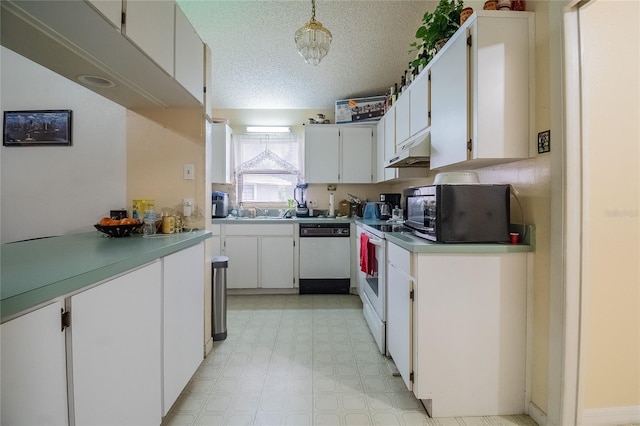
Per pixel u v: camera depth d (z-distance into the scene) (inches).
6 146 75.6
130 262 38.8
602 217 51.9
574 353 49.2
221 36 108.7
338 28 106.0
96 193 74.8
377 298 83.8
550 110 50.8
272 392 62.1
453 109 61.8
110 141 74.6
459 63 59.2
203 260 68.8
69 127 74.8
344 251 130.7
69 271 31.5
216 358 75.7
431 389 55.5
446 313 55.3
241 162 152.8
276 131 151.8
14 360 24.2
